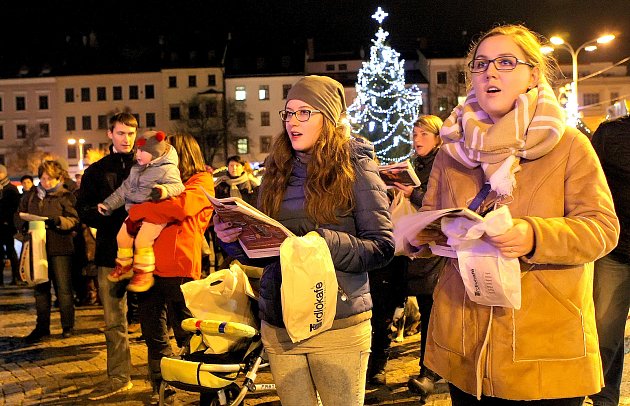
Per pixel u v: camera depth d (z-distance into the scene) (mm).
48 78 71625
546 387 2309
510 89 2408
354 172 2926
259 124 69438
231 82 69625
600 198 2303
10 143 72312
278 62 71000
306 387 2916
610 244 2271
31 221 7969
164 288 5148
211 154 68000
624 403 4902
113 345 5863
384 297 5629
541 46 2508
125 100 71000
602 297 4496
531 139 2305
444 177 2600
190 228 5180
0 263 13898
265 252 2926
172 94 70000
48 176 8102
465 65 2727
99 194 5871
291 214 2973
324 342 2857
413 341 7461
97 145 71375
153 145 5168
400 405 5219
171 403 5211
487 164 2393
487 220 2168
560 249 2203
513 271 2234
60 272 8203
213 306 4043
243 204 2701
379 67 29094
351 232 2941
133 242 5246
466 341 2455
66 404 5559
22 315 10078
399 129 28906
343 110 3070
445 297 2564
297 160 3047
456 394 2555
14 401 5695
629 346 6668
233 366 3793
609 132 4434
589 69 65188
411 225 2422
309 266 2637
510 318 2348
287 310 2643
